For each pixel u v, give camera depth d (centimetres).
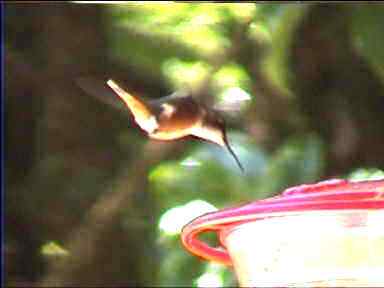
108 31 796
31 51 856
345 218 356
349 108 736
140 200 797
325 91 734
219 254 407
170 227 723
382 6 612
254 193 690
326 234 359
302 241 362
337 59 721
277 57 674
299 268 366
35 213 838
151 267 775
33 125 862
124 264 804
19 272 837
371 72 706
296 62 717
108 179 834
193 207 715
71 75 838
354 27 623
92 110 846
